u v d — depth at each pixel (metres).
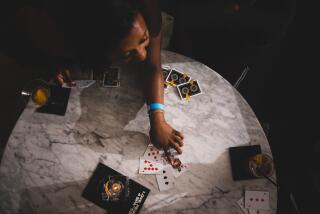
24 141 2.04
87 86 2.18
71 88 2.18
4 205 1.89
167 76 2.23
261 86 3.24
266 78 3.26
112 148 2.02
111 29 1.42
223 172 1.97
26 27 1.74
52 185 1.93
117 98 2.16
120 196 1.91
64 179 1.95
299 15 3.42
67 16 1.49
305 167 2.79
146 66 2.13
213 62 2.91
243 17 2.30
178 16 2.78
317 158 2.81
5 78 3.33
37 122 2.09
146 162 1.99
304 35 3.36
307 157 2.86
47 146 2.03
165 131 1.99
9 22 1.78
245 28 2.40
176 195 1.91
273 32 2.30
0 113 3.22
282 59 3.30
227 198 1.91
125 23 1.44
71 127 2.07
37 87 2.17
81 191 1.92
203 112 2.13
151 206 1.89
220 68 2.96
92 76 2.21
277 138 3.03
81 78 2.20
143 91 2.13
